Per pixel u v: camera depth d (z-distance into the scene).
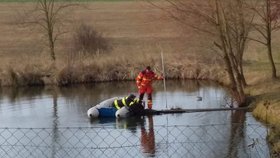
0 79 48.59
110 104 36.59
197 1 35.44
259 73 42.91
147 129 31.19
